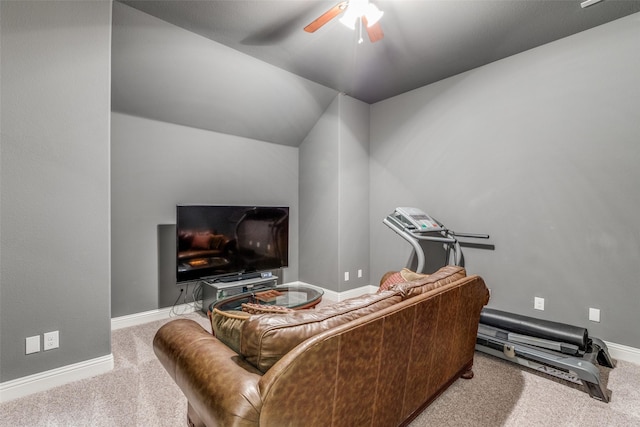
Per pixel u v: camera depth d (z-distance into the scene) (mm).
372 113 4195
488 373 2133
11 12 1729
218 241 3311
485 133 3109
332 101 3861
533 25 2451
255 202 3906
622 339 2344
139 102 2939
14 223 1761
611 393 1894
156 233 3141
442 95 3461
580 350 2023
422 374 1506
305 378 934
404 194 3820
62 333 1919
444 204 3436
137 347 2486
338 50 2873
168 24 2500
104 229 2062
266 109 3625
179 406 1737
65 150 1906
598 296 2455
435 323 1516
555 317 2668
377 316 1150
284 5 2273
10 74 1731
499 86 3010
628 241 2326
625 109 2336
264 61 3070
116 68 2615
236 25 2523
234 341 1256
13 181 1753
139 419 1624
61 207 1901
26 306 1804
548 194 2709
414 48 2807
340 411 1068
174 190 3252
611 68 2396
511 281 2932
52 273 1881
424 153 3621
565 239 2619
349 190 3934
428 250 3588
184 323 1459
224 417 890
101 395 1827
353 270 3990
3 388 1738
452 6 2217
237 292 3264
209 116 3385
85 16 1958
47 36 1835
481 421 1627
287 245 3951
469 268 3225
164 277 3203
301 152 4328
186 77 2943
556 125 2666
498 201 3016
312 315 1126
